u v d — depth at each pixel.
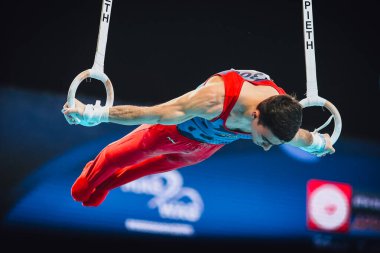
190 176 15.59
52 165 14.06
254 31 15.31
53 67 14.32
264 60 15.30
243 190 16.14
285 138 6.75
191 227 15.51
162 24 15.15
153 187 15.14
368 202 17.83
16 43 13.98
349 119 17.41
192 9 15.30
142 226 14.95
